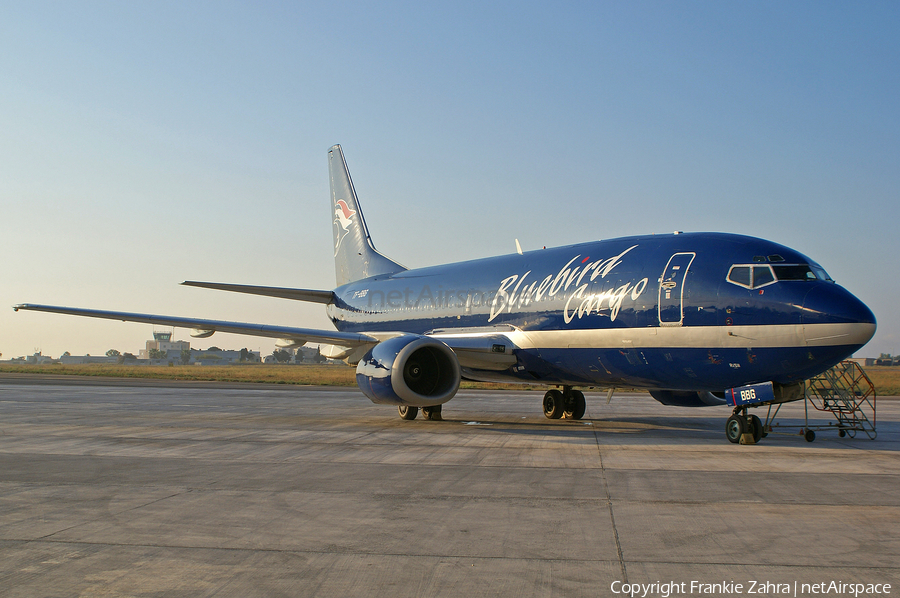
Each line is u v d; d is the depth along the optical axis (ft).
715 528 20.84
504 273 59.00
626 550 18.51
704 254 44.83
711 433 49.85
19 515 22.16
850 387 48.67
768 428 45.88
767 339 40.78
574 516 22.31
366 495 25.52
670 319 44.39
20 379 138.62
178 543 19.02
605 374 49.29
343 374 222.07
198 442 41.19
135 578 16.11
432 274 68.54
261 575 16.35
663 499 25.02
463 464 33.04
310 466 32.24
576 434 47.60
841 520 21.93
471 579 16.14
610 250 50.93
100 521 21.42
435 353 52.37
